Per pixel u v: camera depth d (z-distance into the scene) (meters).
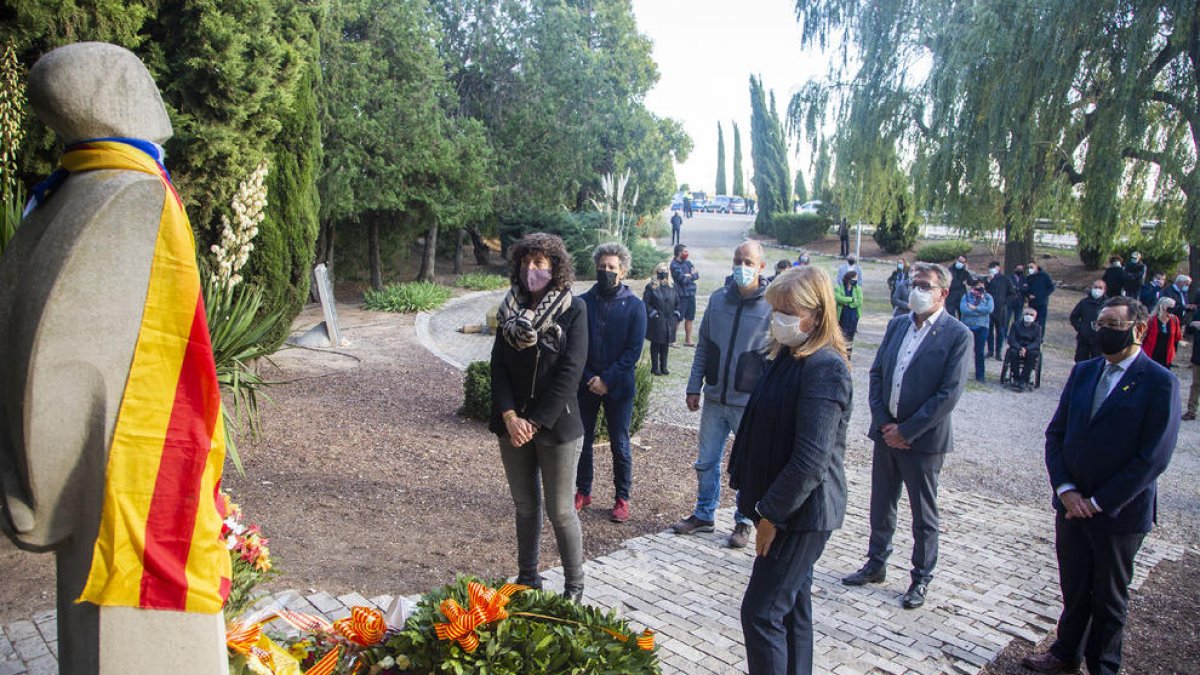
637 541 5.53
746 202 68.56
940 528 6.28
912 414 4.67
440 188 21.06
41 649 3.39
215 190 8.48
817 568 5.25
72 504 1.66
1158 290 16.88
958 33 19.30
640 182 31.45
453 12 24.70
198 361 1.72
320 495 5.94
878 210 23.22
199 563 1.72
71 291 1.59
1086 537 3.96
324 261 20.89
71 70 1.63
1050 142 18.66
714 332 5.53
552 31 25.19
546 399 3.84
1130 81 17.09
